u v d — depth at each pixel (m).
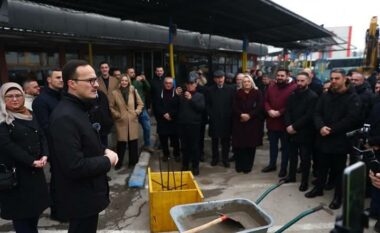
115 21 7.79
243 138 4.73
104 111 4.05
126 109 4.94
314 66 22.88
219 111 4.95
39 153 2.59
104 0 5.38
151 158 5.67
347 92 3.54
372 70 9.02
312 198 3.93
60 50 7.54
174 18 6.76
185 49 10.88
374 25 9.31
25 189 2.46
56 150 1.79
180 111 4.76
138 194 4.07
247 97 4.73
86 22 7.05
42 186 2.58
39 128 2.67
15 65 6.57
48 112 3.15
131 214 3.54
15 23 5.71
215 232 2.17
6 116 2.43
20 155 2.39
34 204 2.50
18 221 2.52
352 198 0.93
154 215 3.05
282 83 4.52
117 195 4.04
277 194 4.06
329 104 3.62
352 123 3.43
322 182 3.92
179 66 11.05
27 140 2.50
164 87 5.29
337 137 3.51
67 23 6.66
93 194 1.95
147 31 8.75
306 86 4.05
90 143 1.91
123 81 4.90
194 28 8.35
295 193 4.09
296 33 9.53
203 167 5.22
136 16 6.42
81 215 1.92
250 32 8.99
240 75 5.41
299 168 5.07
